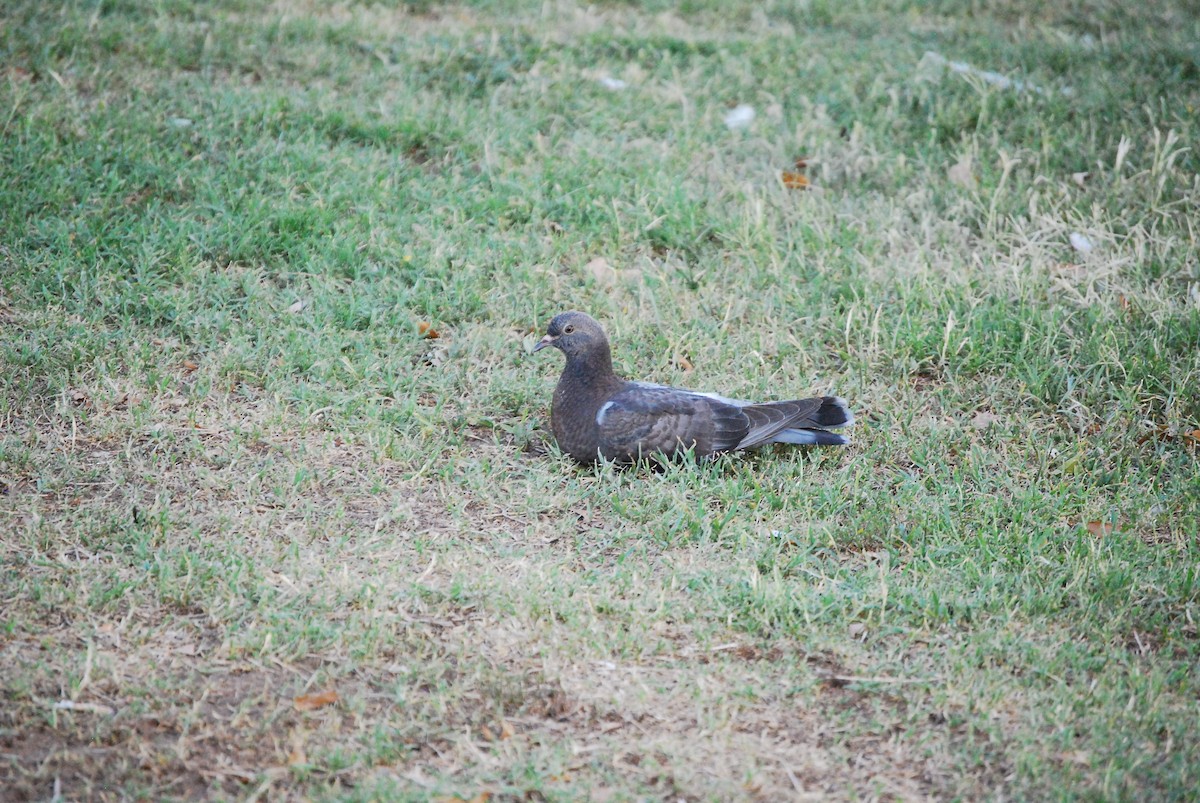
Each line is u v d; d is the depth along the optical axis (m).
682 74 17.41
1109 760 7.32
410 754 7.21
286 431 10.49
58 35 16.36
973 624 8.57
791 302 12.80
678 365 11.90
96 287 11.88
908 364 12.05
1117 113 16.25
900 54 18.08
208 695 7.52
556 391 10.61
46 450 9.88
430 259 12.85
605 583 8.85
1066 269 13.42
